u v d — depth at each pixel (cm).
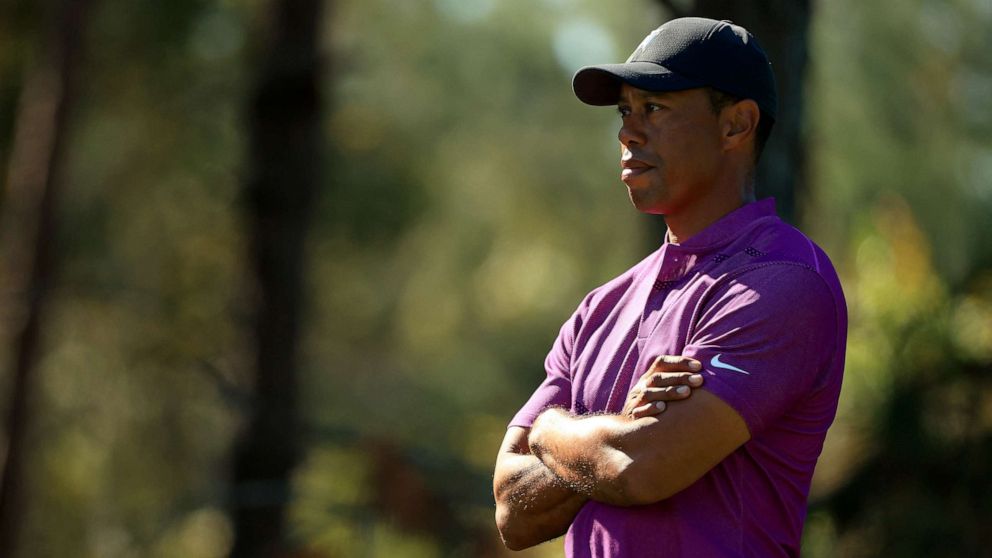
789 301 834
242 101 4616
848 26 3175
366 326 7669
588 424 859
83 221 4834
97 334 4909
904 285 2698
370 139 5759
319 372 6656
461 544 2984
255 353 3988
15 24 4712
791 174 1459
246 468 3822
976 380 2617
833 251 3095
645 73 879
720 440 816
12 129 4766
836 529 2634
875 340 2677
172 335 4856
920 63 3203
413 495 2942
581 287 8406
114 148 4872
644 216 1538
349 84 5288
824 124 3002
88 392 4884
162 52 4672
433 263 8275
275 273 4000
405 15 5744
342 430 3167
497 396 8438
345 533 3219
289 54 3978
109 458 4869
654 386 832
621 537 850
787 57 1442
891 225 2762
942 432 2606
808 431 861
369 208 5622
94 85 4650
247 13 4734
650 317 885
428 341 8719
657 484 821
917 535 2538
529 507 912
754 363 824
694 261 888
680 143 888
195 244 4994
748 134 895
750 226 884
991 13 3291
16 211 4141
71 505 4831
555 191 7738
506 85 6994
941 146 3253
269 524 3625
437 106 6225
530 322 8925
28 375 4097
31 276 4100
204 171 4953
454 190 7625
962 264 2980
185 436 4878
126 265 4978
